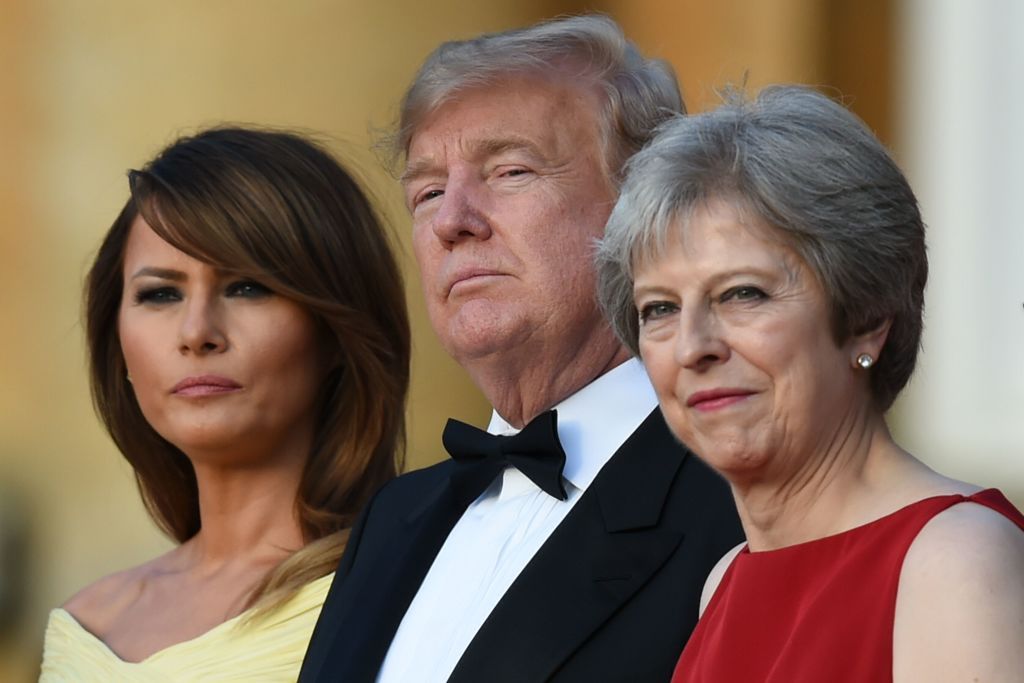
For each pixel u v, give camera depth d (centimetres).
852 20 3066
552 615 1108
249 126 1633
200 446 1459
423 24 3234
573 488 1210
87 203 3297
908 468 945
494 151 1244
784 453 939
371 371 1500
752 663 928
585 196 1241
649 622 1089
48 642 1515
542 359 1239
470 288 1230
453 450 1286
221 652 1398
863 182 927
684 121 984
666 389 965
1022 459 2878
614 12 3139
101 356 1588
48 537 3228
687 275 941
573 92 1252
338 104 3250
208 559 1510
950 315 2988
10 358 3278
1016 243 2977
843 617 877
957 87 3036
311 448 1505
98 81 3306
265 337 1455
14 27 3322
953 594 833
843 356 944
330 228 1485
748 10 3073
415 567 1269
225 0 3272
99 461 3244
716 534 1110
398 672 1205
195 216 1429
